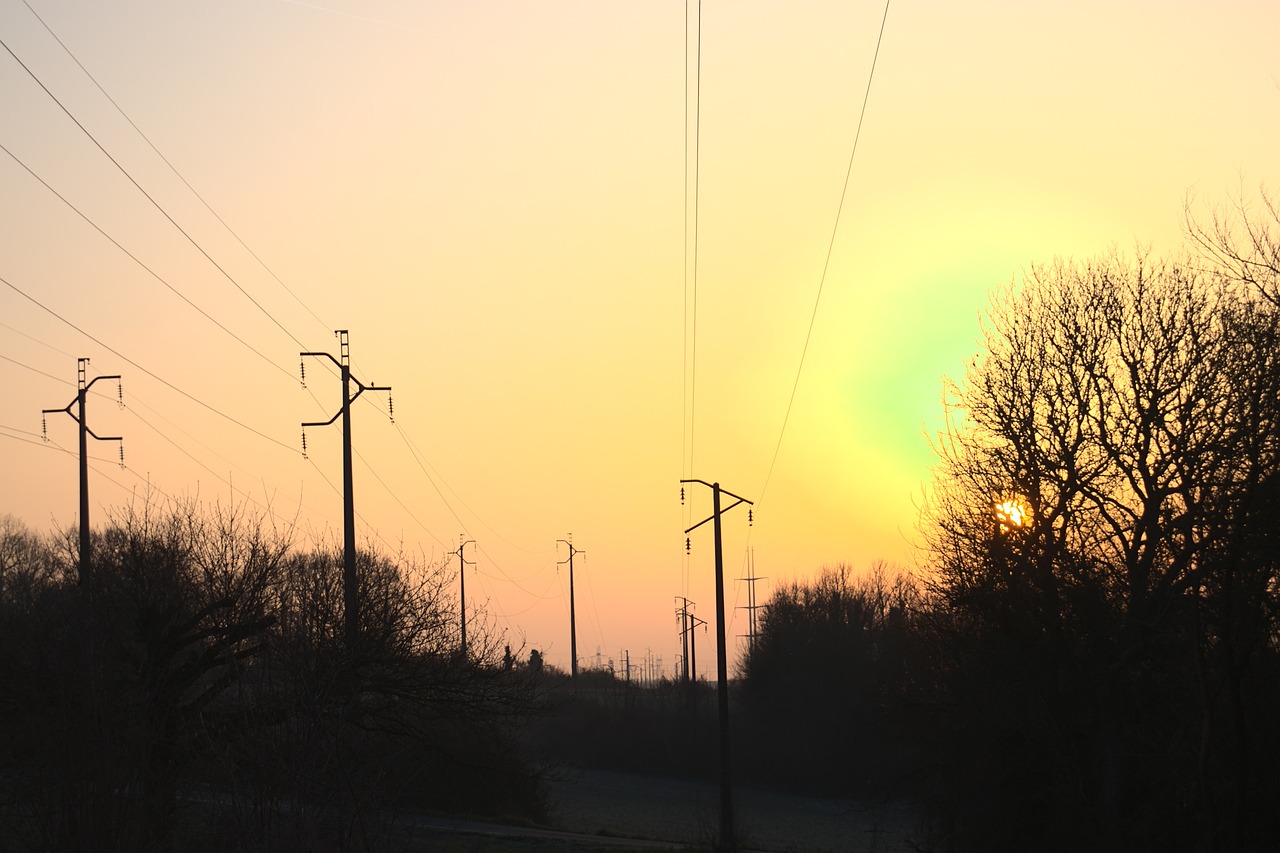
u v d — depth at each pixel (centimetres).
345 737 1456
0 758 1391
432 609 2334
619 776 8344
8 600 2184
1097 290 2708
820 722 7512
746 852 4094
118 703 1480
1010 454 2834
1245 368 2164
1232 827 2028
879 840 4650
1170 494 2391
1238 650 2089
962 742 3017
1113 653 2628
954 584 2959
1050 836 2847
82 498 3541
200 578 2020
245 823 1271
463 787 3919
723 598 3978
